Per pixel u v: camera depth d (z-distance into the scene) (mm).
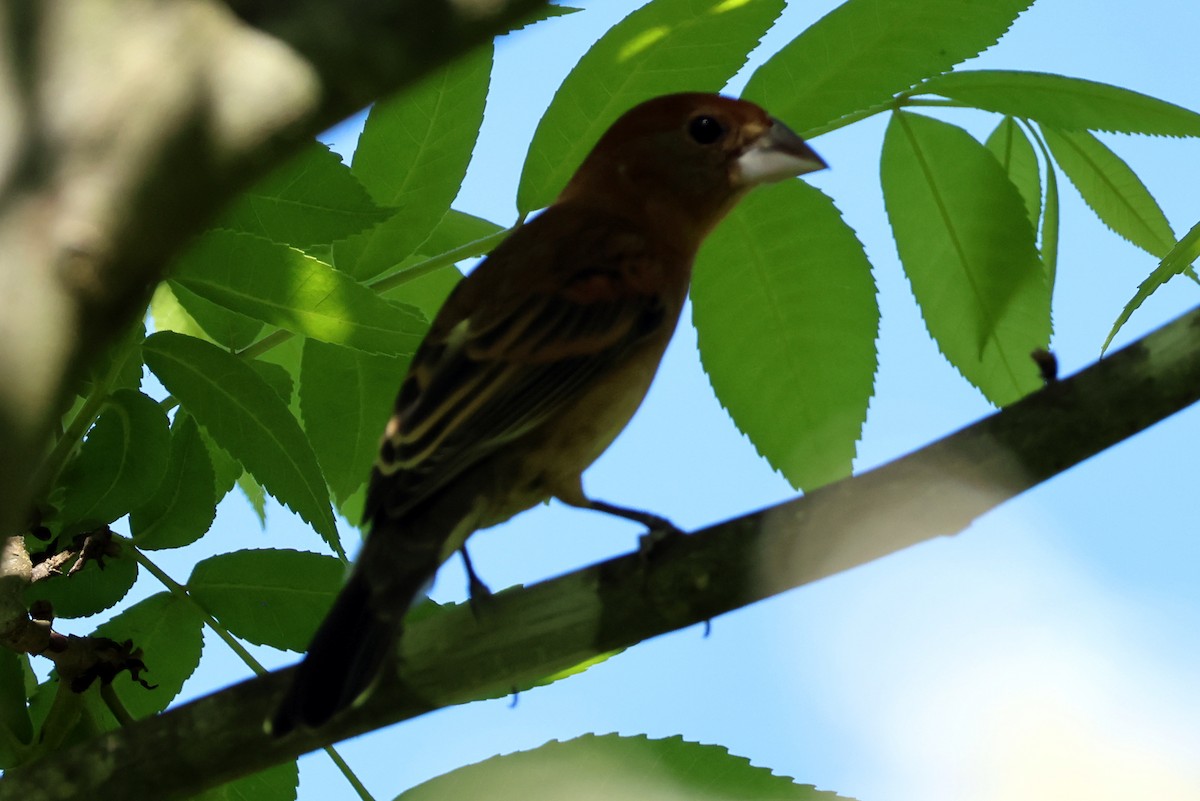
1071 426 6699
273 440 7941
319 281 7805
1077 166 9422
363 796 7422
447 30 3613
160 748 7086
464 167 8898
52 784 7078
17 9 3471
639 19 8977
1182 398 6605
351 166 8852
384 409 8984
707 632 8781
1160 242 9297
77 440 7938
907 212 9250
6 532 3346
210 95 3438
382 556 7512
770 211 9117
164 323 9453
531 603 7156
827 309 9031
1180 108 8961
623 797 6723
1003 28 9047
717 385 9062
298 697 6793
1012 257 9125
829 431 8945
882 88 9039
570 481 8945
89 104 3408
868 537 6891
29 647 7828
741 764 6754
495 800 6703
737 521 7082
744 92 9164
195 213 3449
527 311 8828
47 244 3320
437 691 7172
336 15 3549
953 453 6840
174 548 8375
